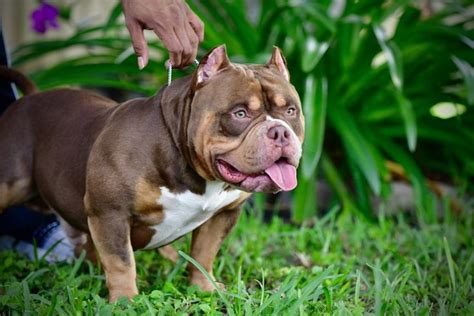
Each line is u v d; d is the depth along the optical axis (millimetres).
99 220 4391
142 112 4410
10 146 5020
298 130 4223
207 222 4828
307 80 6910
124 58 7176
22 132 5039
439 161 8344
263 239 6371
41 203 5336
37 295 4301
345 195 7355
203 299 4398
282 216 7602
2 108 5758
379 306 4102
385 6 8141
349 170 8094
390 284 4633
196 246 4867
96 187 4355
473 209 7453
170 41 4535
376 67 7867
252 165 3936
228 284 5125
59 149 4793
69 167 4703
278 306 4078
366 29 7297
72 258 5582
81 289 4855
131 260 4414
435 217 7133
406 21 7625
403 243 6301
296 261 5875
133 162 4301
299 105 4262
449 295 4625
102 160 4359
